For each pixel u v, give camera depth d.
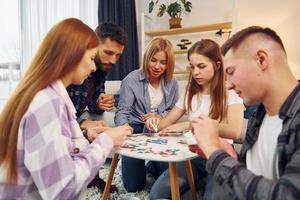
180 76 3.53
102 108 1.86
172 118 1.69
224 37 3.39
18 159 0.78
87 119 1.68
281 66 0.65
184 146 1.17
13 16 3.36
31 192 0.81
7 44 3.34
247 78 0.66
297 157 0.51
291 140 0.55
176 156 1.01
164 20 3.76
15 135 0.77
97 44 0.95
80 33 0.88
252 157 0.76
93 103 1.87
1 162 0.79
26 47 3.41
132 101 1.90
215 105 1.47
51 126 0.76
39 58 0.85
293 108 0.58
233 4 3.10
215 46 1.49
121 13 3.54
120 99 1.93
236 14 3.15
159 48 1.80
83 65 0.90
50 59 0.84
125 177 1.80
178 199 1.06
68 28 0.86
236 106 1.42
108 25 1.64
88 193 1.70
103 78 1.85
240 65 0.66
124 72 3.48
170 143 1.24
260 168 0.71
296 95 0.59
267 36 0.66
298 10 3.19
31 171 0.76
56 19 3.51
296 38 3.21
